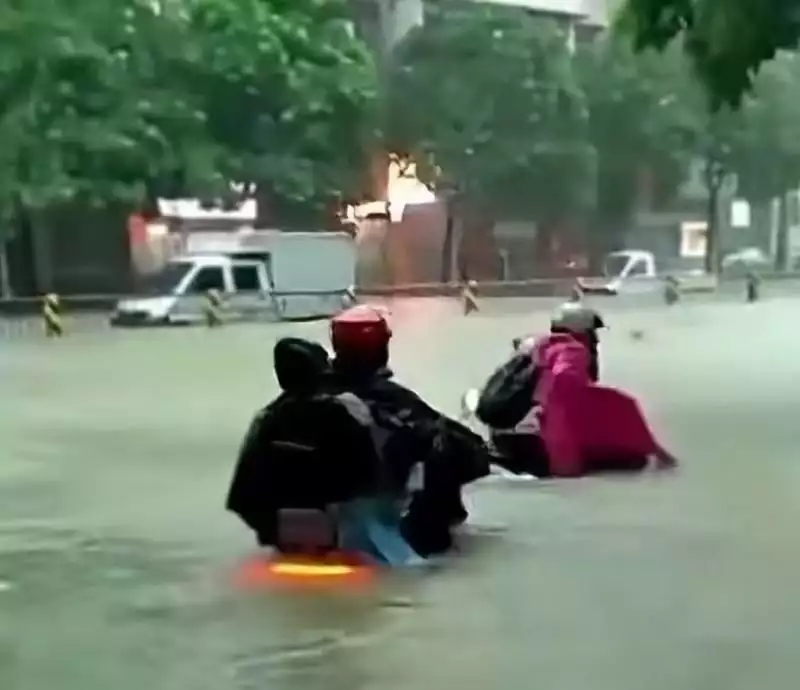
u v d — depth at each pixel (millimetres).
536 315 40438
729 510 10234
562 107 50969
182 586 8008
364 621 7168
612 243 58906
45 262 43719
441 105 49125
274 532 8734
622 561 8555
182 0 39156
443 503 8875
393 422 8773
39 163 36406
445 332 32188
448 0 53656
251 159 41469
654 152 54844
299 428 8656
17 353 26562
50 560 8711
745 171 59125
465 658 6473
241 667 6359
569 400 11820
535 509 10289
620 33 17922
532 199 51938
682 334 31922
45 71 35969
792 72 58000
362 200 47281
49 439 14375
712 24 16859
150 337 31656
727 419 15719
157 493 11211
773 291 57500
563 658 6441
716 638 6766
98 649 6672
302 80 41094
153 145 37719
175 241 46750
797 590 7766
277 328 35344
